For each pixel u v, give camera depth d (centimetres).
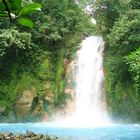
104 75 2670
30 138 1201
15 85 2716
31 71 2786
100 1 2798
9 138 1188
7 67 2767
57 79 2794
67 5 3136
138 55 1540
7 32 2605
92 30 3166
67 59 2888
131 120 2395
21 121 2600
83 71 2834
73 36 3028
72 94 2759
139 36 2325
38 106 2655
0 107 2627
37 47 2848
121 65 2477
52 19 2950
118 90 2498
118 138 1386
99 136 1460
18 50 2791
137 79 1611
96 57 2822
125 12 2528
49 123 2522
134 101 2372
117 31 2412
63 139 1298
